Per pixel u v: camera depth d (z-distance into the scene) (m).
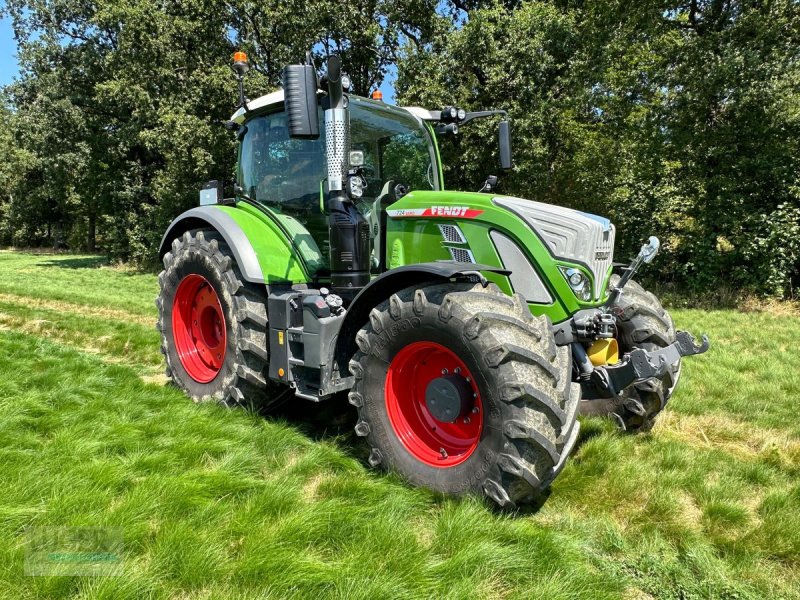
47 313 7.94
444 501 2.66
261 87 14.02
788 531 2.49
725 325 8.43
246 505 2.55
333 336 3.23
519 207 3.08
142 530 2.29
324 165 3.78
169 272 4.38
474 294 2.70
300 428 3.67
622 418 3.79
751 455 3.51
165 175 16.33
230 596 1.93
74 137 20.31
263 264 3.65
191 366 4.32
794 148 10.62
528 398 2.45
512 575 2.14
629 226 12.74
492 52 11.88
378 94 4.10
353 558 2.19
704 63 10.67
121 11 14.64
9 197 37.16
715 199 11.02
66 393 4.08
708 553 2.36
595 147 12.60
